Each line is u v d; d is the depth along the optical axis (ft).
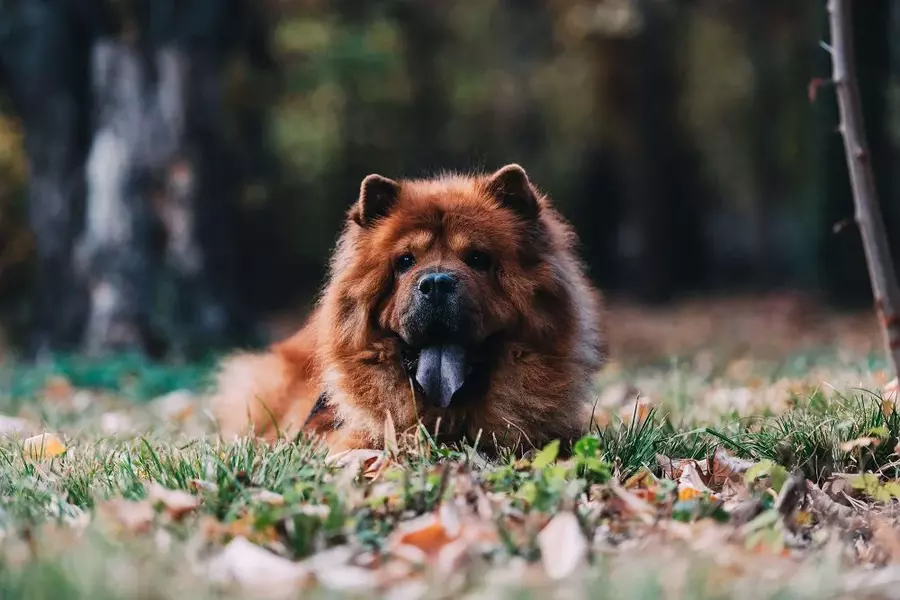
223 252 48.34
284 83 80.23
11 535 13.74
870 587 11.91
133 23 47.21
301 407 22.39
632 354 50.06
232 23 49.52
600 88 90.63
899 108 73.20
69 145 48.55
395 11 85.35
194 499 15.05
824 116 66.85
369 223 20.51
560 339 20.07
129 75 47.06
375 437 19.90
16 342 58.13
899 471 18.15
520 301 19.56
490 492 15.81
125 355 42.63
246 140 72.49
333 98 88.02
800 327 59.52
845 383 23.65
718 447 19.29
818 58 64.85
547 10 89.61
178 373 36.88
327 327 20.54
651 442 19.20
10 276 63.16
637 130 91.04
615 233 101.81
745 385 30.66
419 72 90.99
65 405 30.91
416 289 18.81
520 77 93.20
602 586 11.54
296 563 13.08
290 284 90.48
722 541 13.69
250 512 14.40
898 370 20.25
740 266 118.01
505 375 19.71
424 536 13.64
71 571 11.67
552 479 15.26
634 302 91.50
